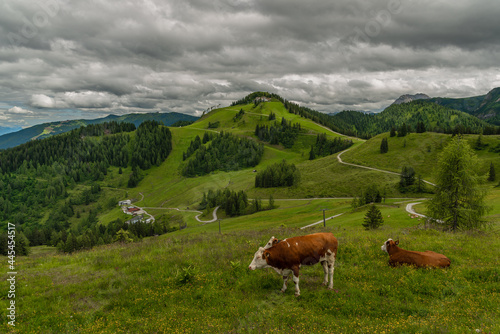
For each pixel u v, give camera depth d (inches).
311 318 312.5
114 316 350.6
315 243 382.6
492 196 3021.7
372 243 580.4
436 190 1357.0
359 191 5797.2
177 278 443.2
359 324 292.4
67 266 580.4
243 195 6338.6
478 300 322.7
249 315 330.0
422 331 265.1
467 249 511.8
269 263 381.7
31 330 323.9
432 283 373.7
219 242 719.7
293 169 7598.4
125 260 584.1
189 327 308.8
